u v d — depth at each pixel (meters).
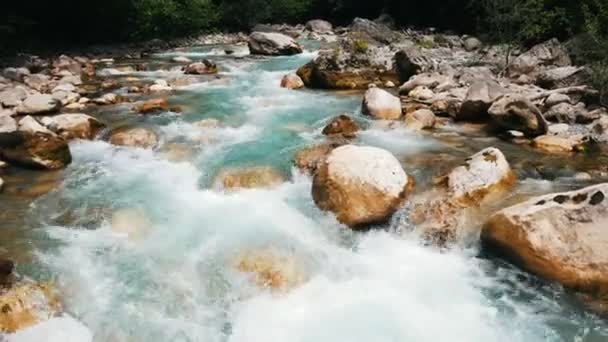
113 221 6.82
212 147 9.13
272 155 8.69
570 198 6.02
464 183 7.16
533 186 7.37
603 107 10.49
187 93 13.12
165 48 23.30
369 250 6.44
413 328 5.21
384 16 31.33
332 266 6.11
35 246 6.25
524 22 16.48
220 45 25.09
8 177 8.03
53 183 7.87
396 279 5.95
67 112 11.09
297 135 9.73
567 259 5.60
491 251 6.25
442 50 20.42
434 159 8.34
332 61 13.87
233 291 5.70
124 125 10.19
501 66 15.48
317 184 7.16
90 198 7.41
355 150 7.30
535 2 15.77
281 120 10.71
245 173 7.97
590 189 5.99
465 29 26.31
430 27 29.33
